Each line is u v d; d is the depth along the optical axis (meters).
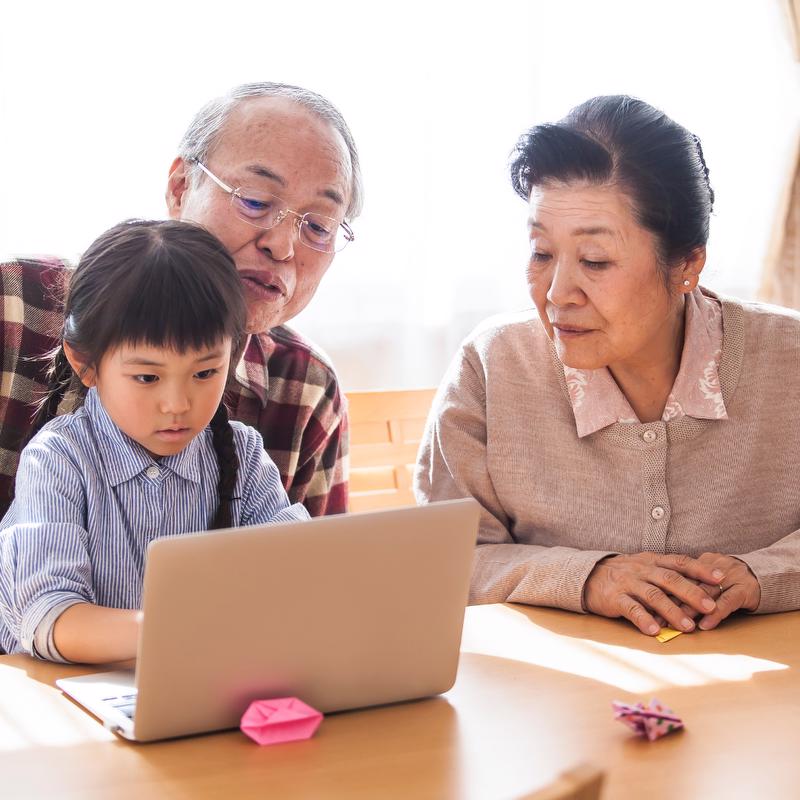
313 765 0.94
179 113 2.93
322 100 1.57
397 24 3.22
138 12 2.88
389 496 2.03
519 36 3.40
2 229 2.80
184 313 1.20
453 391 1.64
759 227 3.82
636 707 1.01
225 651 0.96
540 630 1.31
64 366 1.47
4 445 1.54
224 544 0.93
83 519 1.27
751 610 1.38
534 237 1.42
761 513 1.55
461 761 0.95
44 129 2.82
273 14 3.04
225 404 1.53
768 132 3.81
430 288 3.36
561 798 0.60
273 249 1.50
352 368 3.28
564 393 1.58
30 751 0.95
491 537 1.58
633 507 1.53
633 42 3.60
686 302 1.55
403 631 1.04
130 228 1.28
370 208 3.24
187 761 0.94
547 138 1.38
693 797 0.89
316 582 0.98
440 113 3.31
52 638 1.13
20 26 2.77
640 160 1.35
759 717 1.06
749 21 3.76
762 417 1.54
